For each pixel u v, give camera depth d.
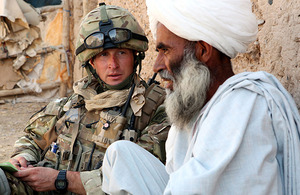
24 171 1.89
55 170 1.91
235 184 1.14
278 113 1.21
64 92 6.67
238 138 1.15
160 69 1.48
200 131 1.26
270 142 1.18
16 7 5.99
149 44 3.43
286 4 1.78
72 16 6.56
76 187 1.84
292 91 1.74
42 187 1.88
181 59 1.42
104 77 2.06
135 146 1.65
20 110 5.87
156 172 1.62
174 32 1.37
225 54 1.38
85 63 2.13
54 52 6.52
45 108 2.24
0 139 4.30
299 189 1.19
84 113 2.10
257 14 2.05
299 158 1.20
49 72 6.54
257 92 1.24
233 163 1.16
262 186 1.14
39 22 6.34
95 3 6.14
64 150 2.05
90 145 2.04
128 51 2.06
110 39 1.99
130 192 1.50
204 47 1.38
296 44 1.71
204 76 1.37
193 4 1.32
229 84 1.28
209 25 1.32
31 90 6.45
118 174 1.54
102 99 2.04
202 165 1.18
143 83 2.16
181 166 1.30
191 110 1.41
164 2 1.37
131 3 3.65
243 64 2.23
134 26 2.08
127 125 2.02
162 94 2.10
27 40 6.26
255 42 2.08
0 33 6.05
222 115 1.22
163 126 1.93
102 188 1.65
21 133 4.60
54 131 2.18
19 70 6.37
